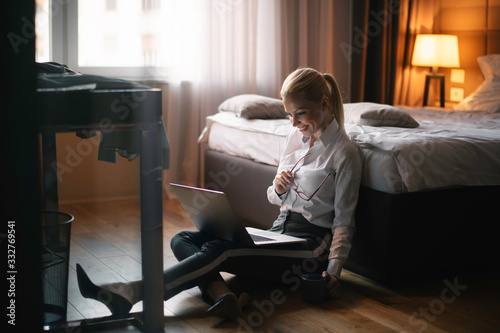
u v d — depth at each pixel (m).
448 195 2.03
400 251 1.96
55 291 1.67
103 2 2.95
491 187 2.14
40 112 1.25
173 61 3.59
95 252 2.30
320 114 1.92
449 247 2.07
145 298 1.57
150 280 1.56
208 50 3.71
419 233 1.99
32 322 1.22
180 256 1.90
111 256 2.24
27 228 1.20
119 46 3.04
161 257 1.56
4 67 1.15
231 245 1.81
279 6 3.88
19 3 1.13
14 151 1.17
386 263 1.96
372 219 2.00
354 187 1.94
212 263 1.76
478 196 2.11
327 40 4.10
